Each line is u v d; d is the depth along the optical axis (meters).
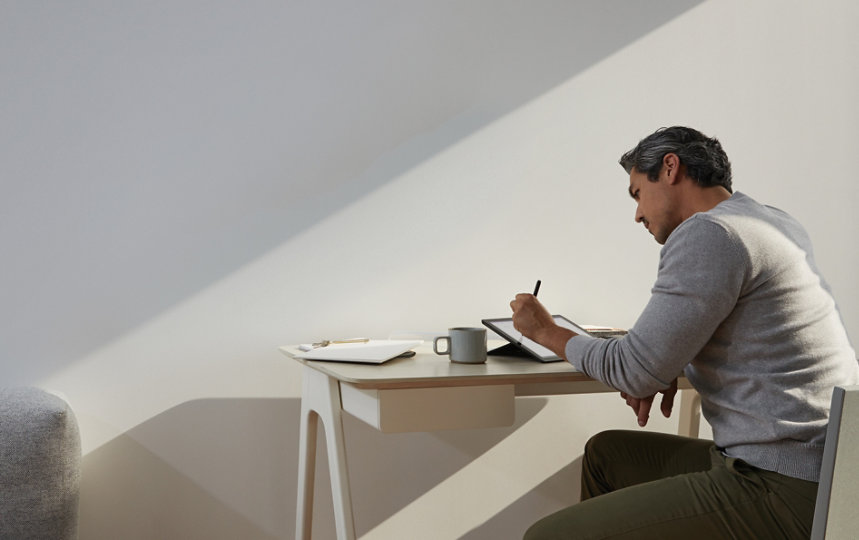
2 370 1.78
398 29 2.00
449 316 2.06
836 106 2.34
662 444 1.66
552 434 2.16
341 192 1.98
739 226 1.23
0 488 1.55
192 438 1.90
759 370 1.23
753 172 2.28
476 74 2.06
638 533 1.20
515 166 2.10
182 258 1.88
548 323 1.46
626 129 2.18
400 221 2.02
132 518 1.87
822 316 1.25
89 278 1.82
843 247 2.37
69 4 1.79
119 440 1.85
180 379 1.89
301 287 1.96
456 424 1.37
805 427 1.17
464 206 2.06
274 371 1.94
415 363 1.49
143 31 1.84
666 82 2.21
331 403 1.50
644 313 1.29
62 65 1.79
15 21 1.76
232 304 1.91
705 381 1.32
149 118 1.85
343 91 1.97
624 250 2.19
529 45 2.10
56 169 1.79
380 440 2.02
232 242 1.91
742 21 2.26
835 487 0.99
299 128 1.94
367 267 2.00
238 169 1.91
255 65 1.91
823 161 2.34
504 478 2.12
